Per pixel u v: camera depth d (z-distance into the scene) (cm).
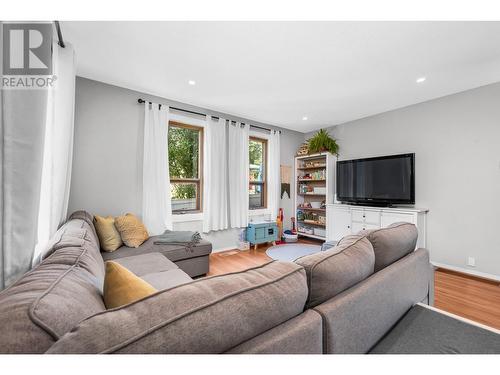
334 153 436
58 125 173
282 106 347
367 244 113
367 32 179
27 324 48
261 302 59
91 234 175
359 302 86
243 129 397
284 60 220
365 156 398
